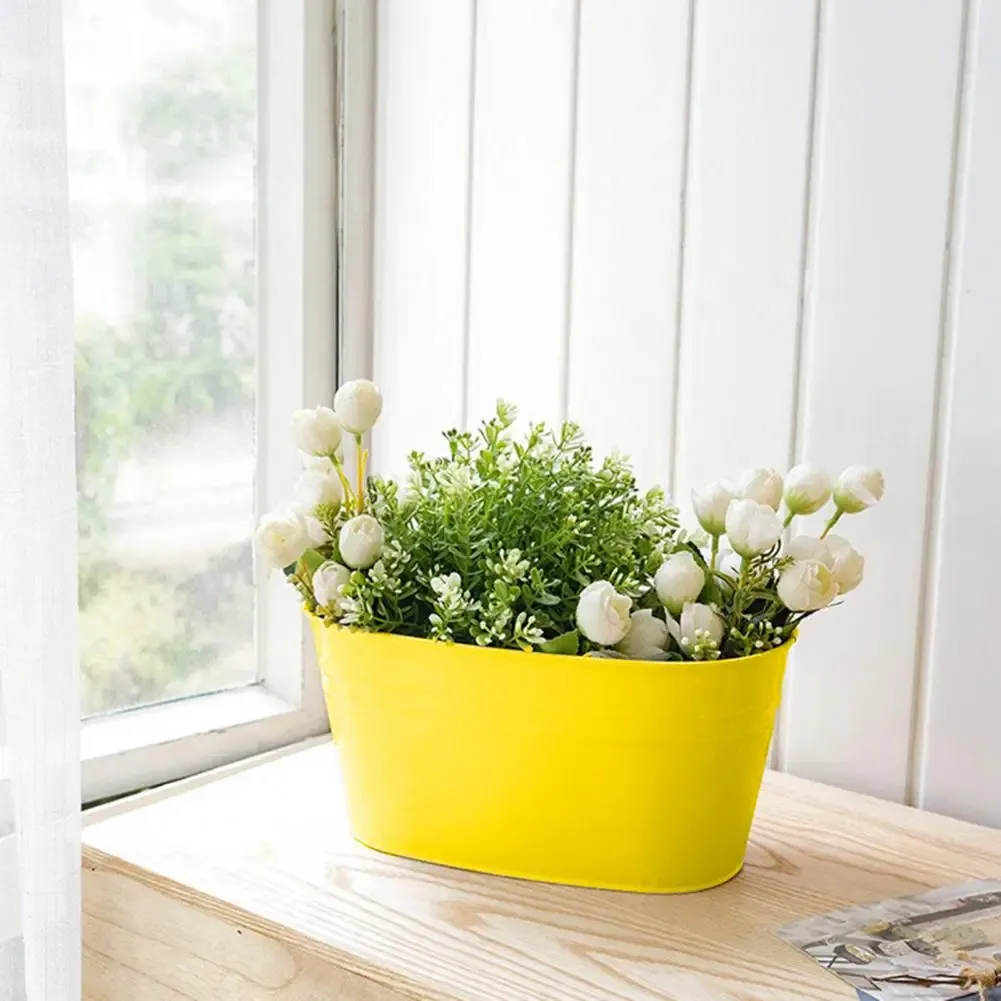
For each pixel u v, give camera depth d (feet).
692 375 4.01
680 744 2.94
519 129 4.27
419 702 3.09
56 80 2.83
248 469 4.59
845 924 2.91
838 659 3.84
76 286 3.94
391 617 3.15
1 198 2.81
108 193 4.02
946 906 3.01
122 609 4.19
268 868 3.18
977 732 3.62
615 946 2.80
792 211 3.78
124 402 4.13
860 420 3.73
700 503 3.02
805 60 3.72
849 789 3.86
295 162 4.42
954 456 3.59
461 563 3.10
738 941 2.83
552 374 4.28
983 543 3.56
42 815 2.94
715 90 3.88
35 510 2.88
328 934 2.83
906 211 3.60
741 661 2.89
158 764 4.04
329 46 4.46
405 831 3.23
